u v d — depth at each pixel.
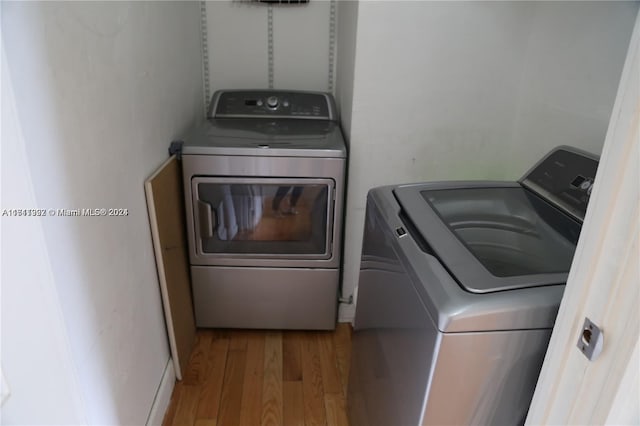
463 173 1.87
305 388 1.75
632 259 0.49
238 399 1.68
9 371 0.69
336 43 2.25
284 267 1.88
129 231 1.24
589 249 0.56
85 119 0.96
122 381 1.20
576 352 0.59
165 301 1.56
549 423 0.67
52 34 0.83
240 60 2.29
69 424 0.91
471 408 0.84
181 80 1.83
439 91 1.71
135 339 1.30
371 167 1.81
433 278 0.82
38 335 0.78
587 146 1.38
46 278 0.81
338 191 1.74
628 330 0.50
